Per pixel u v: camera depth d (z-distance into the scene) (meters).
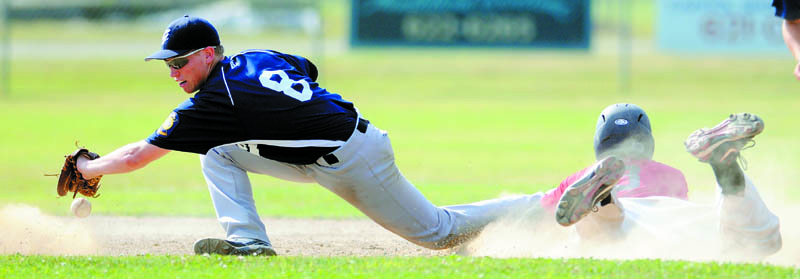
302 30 112.38
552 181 31.86
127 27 114.94
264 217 24.38
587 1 80.56
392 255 18.53
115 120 58.34
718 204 15.77
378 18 82.19
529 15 81.19
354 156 15.62
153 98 76.19
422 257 15.68
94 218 23.56
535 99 73.94
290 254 18.69
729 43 80.00
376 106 68.31
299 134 15.40
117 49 106.06
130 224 22.80
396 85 85.31
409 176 33.66
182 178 33.78
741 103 67.00
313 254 18.67
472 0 81.25
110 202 26.94
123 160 15.84
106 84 85.88
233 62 15.98
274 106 15.30
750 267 14.13
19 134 49.56
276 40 107.50
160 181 32.84
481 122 57.25
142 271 14.30
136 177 34.00
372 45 82.50
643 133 17.17
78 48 106.94
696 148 15.09
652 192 16.98
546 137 48.53
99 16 111.69
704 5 80.00
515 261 14.74
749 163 35.44
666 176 17.20
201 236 21.20
